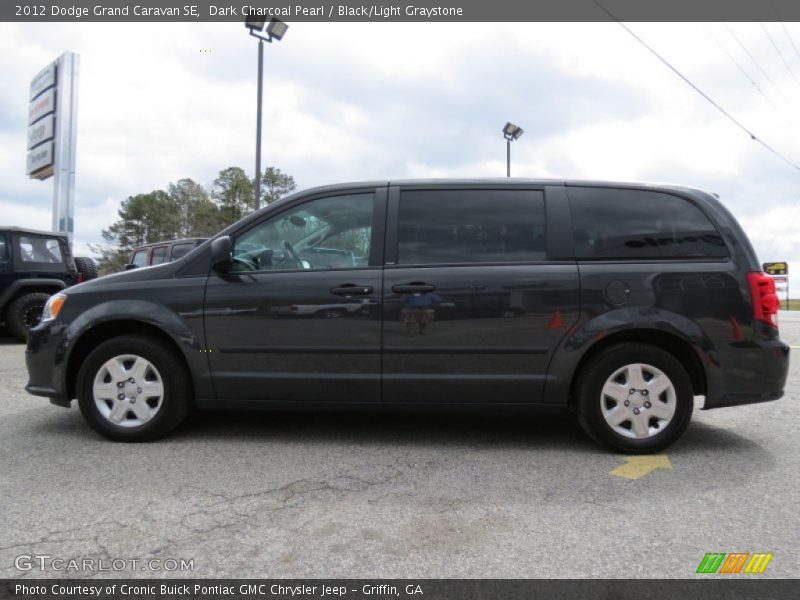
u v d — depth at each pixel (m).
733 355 3.72
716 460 3.72
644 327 3.70
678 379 3.74
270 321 3.88
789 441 4.17
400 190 4.05
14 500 3.00
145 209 63.19
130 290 4.02
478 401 3.85
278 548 2.51
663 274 3.76
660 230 3.88
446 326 3.80
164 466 3.53
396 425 4.48
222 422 4.54
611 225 3.90
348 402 3.92
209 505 2.95
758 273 3.80
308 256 4.00
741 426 4.59
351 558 2.43
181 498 3.04
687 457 3.78
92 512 2.86
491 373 3.81
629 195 3.97
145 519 2.78
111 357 3.98
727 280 3.76
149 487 3.19
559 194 3.97
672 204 3.94
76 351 4.13
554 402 3.83
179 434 4.21
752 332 3.73
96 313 3.98
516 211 3.96
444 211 3.98
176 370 3.97
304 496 3.08
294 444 3.99
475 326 3.79
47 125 21.41
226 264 3.92
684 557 2.45
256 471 3.45
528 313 3.77
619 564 2.39
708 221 3.89
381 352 3.83
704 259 3.82
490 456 3.77
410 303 3.81
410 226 3.96
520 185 4.02
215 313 3.91
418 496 3.09
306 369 3.88
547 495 3.11
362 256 3.94
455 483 3.28
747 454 3.85
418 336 3.81
